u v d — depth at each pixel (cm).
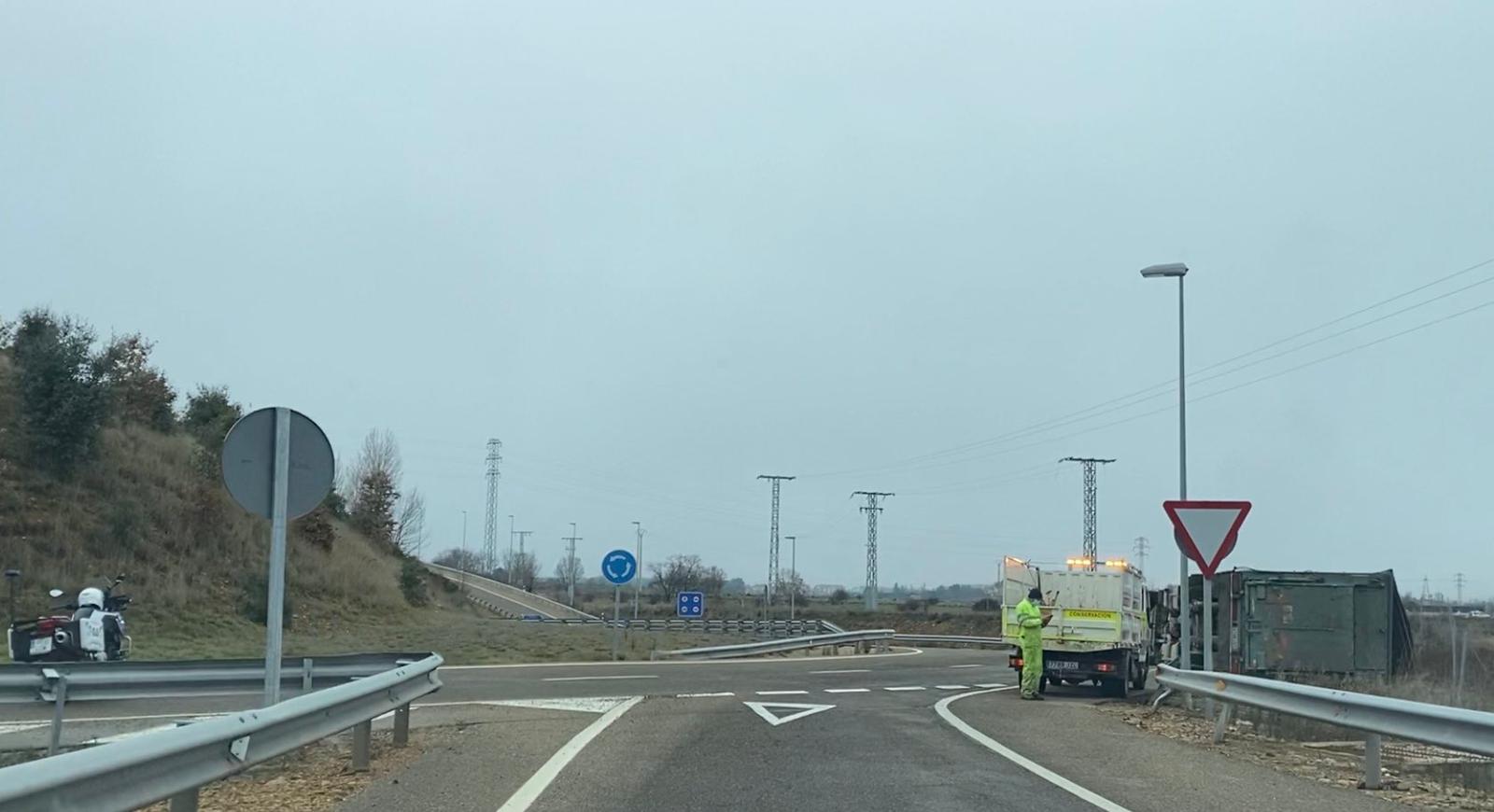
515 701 1834
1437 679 2488
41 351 3553
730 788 1012
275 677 1024
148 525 3603
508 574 11531
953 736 1412
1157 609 2892
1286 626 2434
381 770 1072
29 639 1998
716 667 2922
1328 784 1113
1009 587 2512
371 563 5244
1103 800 970
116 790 597
